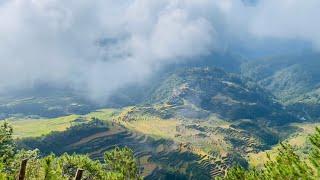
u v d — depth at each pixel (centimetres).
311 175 3172
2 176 3741
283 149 3669
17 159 7775
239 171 4700
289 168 3325
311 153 3192
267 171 3703
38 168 5381
